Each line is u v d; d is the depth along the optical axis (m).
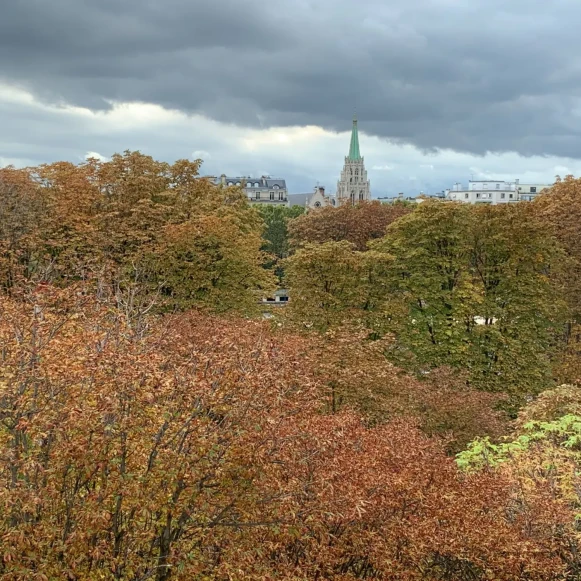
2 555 8.69
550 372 34.78
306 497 10.86
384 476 11.55
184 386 9.54
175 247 33.81
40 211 34.75
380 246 38.78
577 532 13.37
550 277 39.47
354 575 11.93
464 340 34.00
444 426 24.33
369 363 24.64
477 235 36.75
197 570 9.65
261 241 45.56
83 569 9.52
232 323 26.55
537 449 16.31
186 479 9.58
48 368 9.91
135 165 39.56
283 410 11.01
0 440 9.52
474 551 11.27
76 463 9.23
